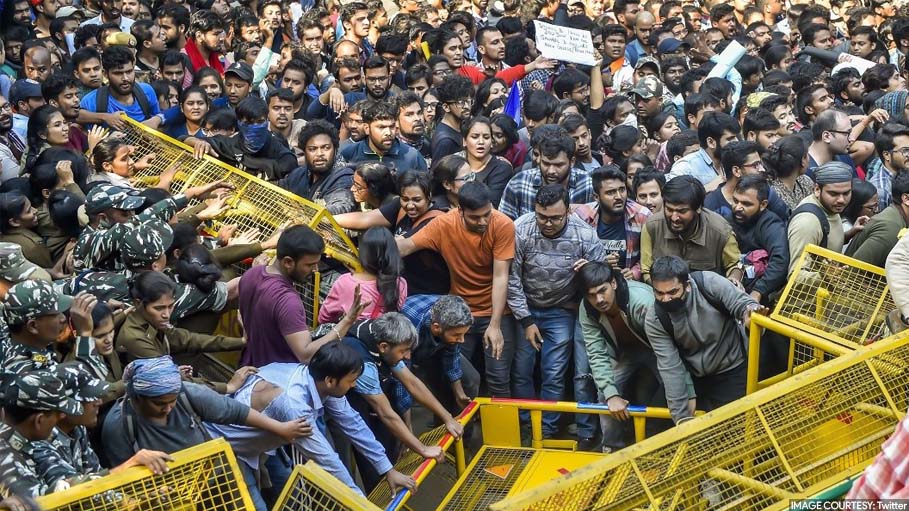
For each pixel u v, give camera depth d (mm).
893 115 11188
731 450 5145
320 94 11852
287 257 6145
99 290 6098
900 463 3436
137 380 5074
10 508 4152
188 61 11688
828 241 7676
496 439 7195
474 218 7258
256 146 8711
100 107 9891
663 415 6781
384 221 7688
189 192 7422
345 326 6191
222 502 4637
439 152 9523
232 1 15344
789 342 6867
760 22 15023
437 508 6629
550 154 8016
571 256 7445
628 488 4832
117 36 11297
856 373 5613
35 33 12938
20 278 5992
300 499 4828
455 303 6664
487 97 10828
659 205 8016
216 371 6488
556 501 4660
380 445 6074
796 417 5383
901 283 6129
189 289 6254
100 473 4727
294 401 5645
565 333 7586
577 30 11609
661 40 14305
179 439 5242
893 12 16828
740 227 7832
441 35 12297
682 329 6586
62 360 5754
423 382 7234
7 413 4770
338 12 15648
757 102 10617
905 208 7539
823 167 7578
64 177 7539
